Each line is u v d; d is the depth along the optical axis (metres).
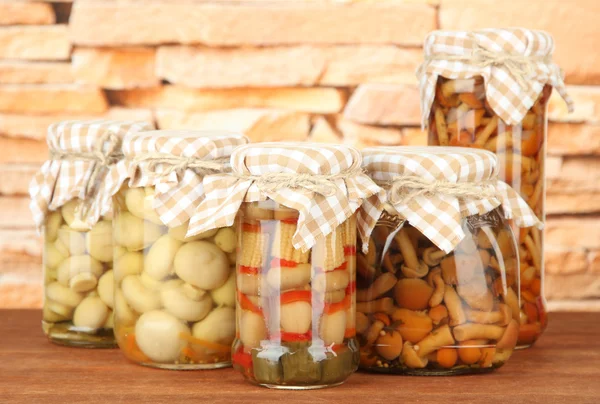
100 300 1.12
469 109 1.08
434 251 0.94
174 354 0.98
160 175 0.97
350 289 0.93
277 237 0.90
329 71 1.55
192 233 0.92
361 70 1.55
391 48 1.54
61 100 1.57
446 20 1.54
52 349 1.12
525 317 1.10
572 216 1.58
